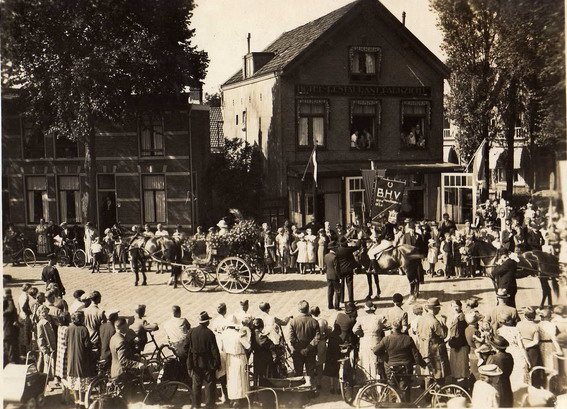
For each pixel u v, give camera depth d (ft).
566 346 36.70
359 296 56.75
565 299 50.39
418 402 32.37
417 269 53.31
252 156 93.81
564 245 62.28
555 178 81.76
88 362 33.35
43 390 35.35
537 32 74.69
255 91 96.17
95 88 72.54
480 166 80.79
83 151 85.87
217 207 91.66
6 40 70.59
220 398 36.14
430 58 92.32
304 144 90.38
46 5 69.00
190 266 58.85
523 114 86.38
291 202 88.43
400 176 89.56
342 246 50.78
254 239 58.85
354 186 88.22
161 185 84.94
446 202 89.10
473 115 85.97
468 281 61.67
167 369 35.27
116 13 70.74
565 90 77.41
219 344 35.88
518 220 71.56
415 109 94.38
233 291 57.31
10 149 86.07
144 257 61.62
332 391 35.55
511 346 35.01
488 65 83.61
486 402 29.91
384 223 68.69
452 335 34.45
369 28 91.45
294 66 87.51
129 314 49.57
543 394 34.22
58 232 77.97
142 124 84.23
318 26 95.66
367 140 92.79
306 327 34.86
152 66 74.28
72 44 71.15
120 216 85.20
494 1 76.54
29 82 74.43
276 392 34.45
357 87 91.56
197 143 87.56
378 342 35.19
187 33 80.33
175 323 35.68
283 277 65.31
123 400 33.01
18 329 40.34
